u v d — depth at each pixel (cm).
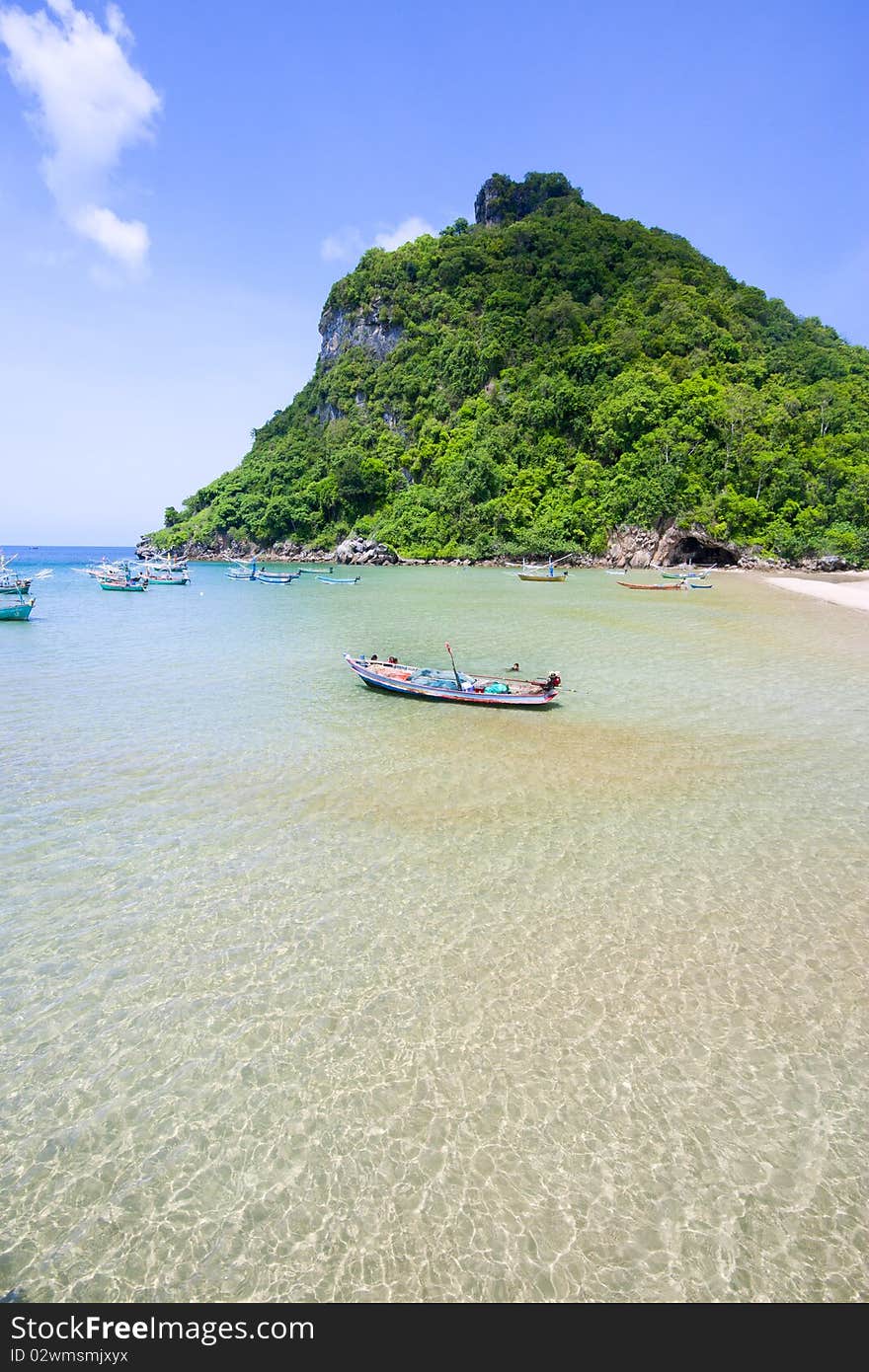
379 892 1096
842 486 9781
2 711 2148
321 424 14912
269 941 967
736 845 1273
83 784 1551
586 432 10919
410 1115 683
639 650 3347
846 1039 790
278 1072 738
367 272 15350
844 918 1034
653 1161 638
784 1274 549
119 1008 834
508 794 1522
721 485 9862
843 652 3306
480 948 950
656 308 12862
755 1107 696
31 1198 607
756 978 893
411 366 13638
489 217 18225
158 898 1077
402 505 11744
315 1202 600
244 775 1619
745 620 4422
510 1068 741
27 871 1159
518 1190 609
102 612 4922
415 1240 571
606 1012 828
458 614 4747
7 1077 733
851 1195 609
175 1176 625
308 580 7900
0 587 5147
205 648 3331
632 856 1226
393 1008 832
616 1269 550
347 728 2008
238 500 13062
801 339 13725
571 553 10019
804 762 1747
